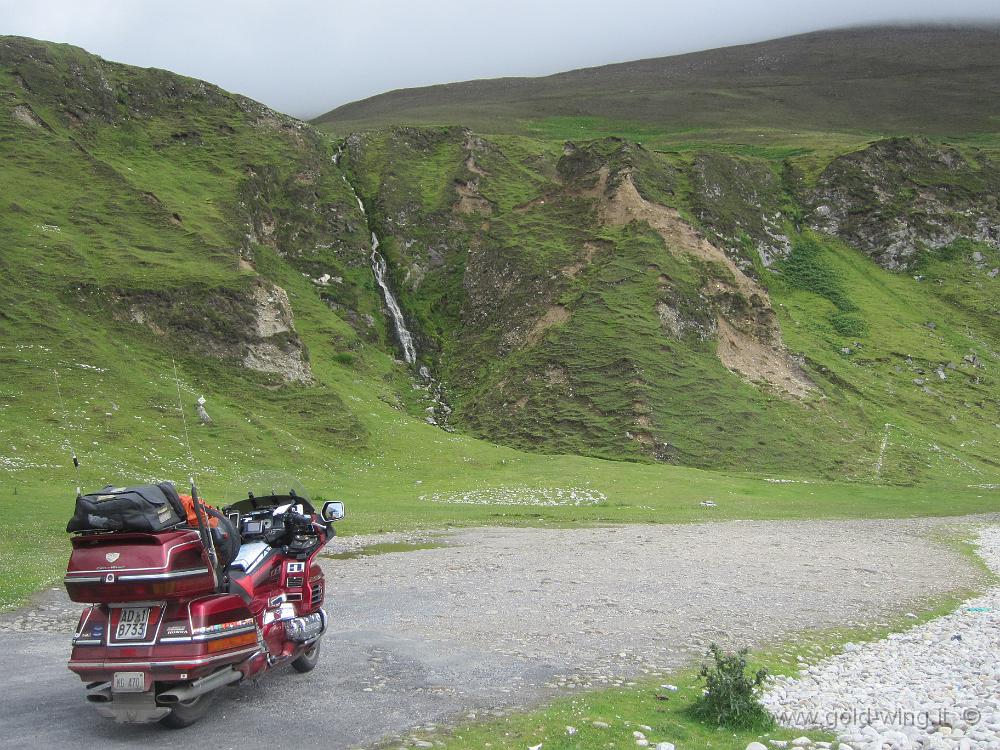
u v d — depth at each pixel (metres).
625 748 8.85
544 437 73.25
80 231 70.94
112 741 8.75
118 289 63.78
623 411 73.81
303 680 11.27
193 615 9.24
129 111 104.88
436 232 110.62
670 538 33.91
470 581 21.53
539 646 13.99
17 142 79.88
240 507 11.94
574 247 98.19
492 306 97.00
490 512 43.53
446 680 11.40
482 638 14.48
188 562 9.30
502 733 9.18
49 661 12.38
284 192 106.19
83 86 100.50
